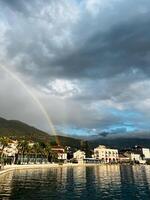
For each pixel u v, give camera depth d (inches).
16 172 4495.6
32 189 2314.2
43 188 2417.6
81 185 2802.7
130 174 4867.1
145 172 5595.5
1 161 5954.7
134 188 2608.3
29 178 3415.4
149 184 2997.0
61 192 2202.3
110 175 4507.9
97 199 1909.4
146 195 2134.6
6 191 2130.9
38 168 6279.5
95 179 3619.6
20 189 2279.8
